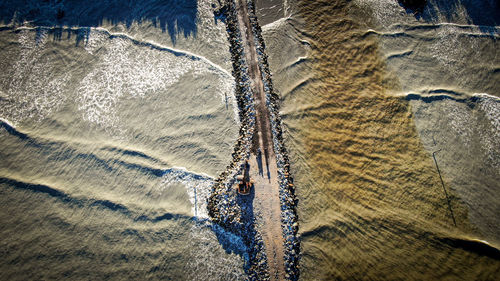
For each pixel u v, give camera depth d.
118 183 16.72
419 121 17.66
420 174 16.23
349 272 14.30
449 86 18.78
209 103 18.84
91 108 18.94
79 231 15.52
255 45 19.94
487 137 17.06
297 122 18.00
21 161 17.36
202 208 15.88
